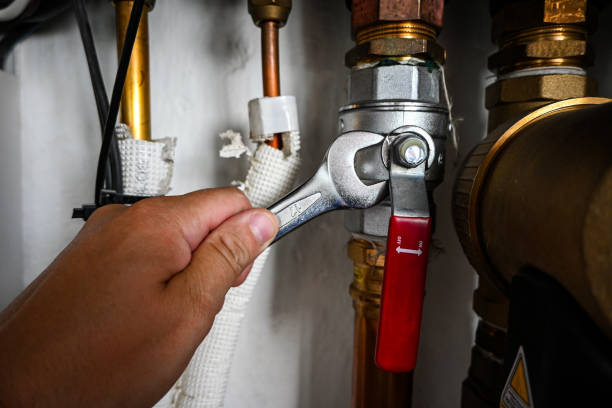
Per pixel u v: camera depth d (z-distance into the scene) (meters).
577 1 0.38
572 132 0.22
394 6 0.37
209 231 0.30
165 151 0.43
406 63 0.39
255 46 0.51
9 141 0.46
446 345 0.56
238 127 0.52
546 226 0.21
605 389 0.18
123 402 0.25
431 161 0.33
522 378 0.23
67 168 0.50
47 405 0.24
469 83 0.53
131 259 0.26
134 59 0.43
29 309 0.24
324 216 0.55
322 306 0.56
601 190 0.18
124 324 0.25
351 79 0.41
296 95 0.52
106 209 0.32
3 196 0.45
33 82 0.49
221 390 0.44
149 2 0.43
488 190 0.29
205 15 0.50
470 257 0.33
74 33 0.49
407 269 0.32
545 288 0.21
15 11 0.41
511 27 0.41
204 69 0.51
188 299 0.26
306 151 0.53
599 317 0.19
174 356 0.26
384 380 0.45
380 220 0.39
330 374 0.57
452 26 0.52
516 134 0.30
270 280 0.55
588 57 0.40
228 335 0.43
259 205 0.43
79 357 0.24
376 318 0.44
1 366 0.23
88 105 0.50
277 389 0.56
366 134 0.34
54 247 0.51
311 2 0.51
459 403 0.57
